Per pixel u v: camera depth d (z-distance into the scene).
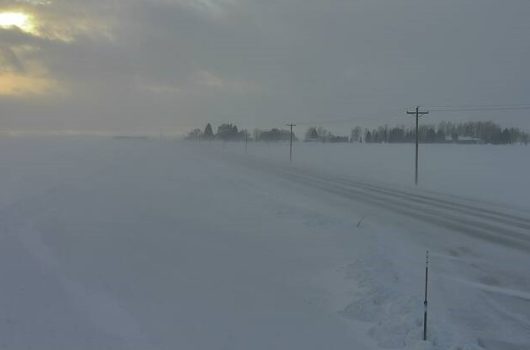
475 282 12.91
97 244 15.37
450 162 71.31
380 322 9.18
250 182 40.41
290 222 20.78
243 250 15.25
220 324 9.05
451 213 27.05
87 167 46.94
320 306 10.18
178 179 39.12
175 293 10.84
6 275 11.80
